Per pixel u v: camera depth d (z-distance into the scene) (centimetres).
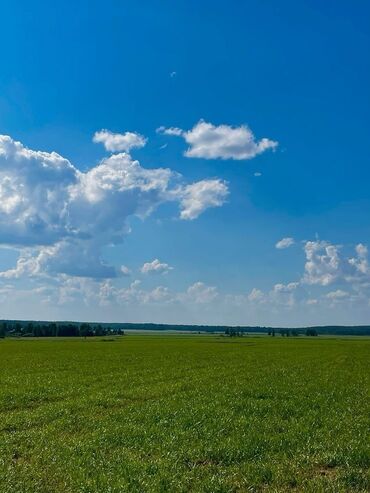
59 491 1312
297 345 12294
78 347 10738
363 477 1440
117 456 1647
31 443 1833
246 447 1755
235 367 5631
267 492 1348
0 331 19575
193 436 1947
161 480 1397
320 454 1678
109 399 2952
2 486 1326
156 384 3847
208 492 1334
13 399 3027
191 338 18688
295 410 2597
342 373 4972
